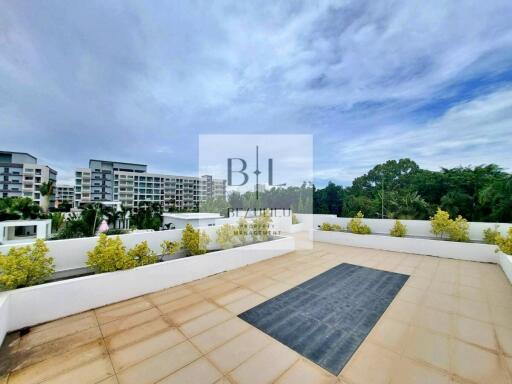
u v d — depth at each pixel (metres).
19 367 2.24
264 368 2.25
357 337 2.79
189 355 2.44
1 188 48.53
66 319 3.17
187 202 64.81
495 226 6.68
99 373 2.17
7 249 3.56
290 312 3.43
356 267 5.79
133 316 3.28
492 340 2.69
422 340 2.71
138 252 4.36
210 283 4.64
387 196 21.41
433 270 5.47
